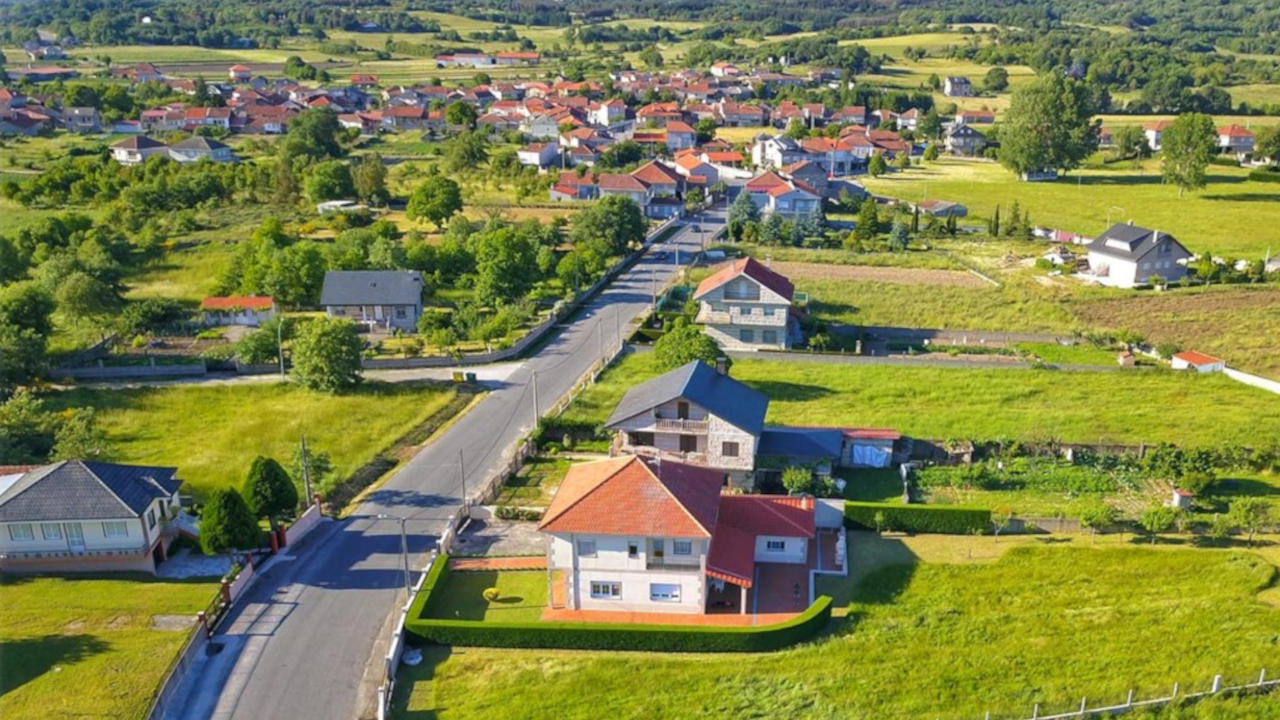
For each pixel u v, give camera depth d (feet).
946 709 127.75
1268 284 339.57
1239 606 149.18
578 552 149.59
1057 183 549.13
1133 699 128.57
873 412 230.68
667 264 376.89
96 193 445.78
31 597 153.69
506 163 520.42
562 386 250.16
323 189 452.35
